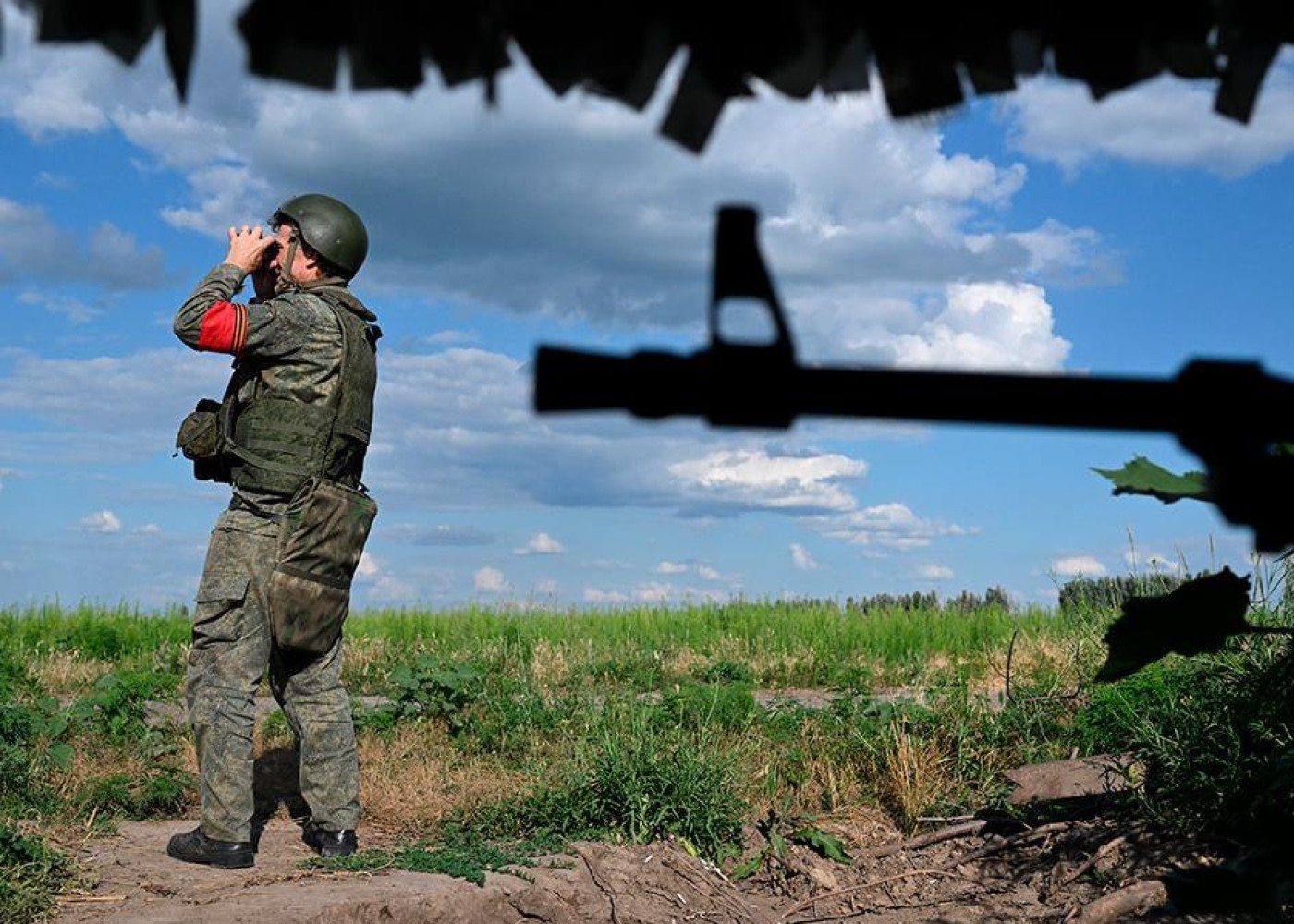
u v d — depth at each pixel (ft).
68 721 23.57
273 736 24.57
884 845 19.45
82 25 2.66
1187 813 16.85
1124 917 15.03
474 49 2.78
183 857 16.84
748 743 23.34
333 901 14.51
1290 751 14.82
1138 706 20.07
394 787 21.50
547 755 23.79
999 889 17.24
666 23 2.75
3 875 14.51
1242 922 13.15
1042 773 19.93
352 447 17.67
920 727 23.38
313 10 2.70
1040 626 40.06
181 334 16.22
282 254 17.74
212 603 16.90
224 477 17.72
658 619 47.26
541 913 16.11
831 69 2.80
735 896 17.61
